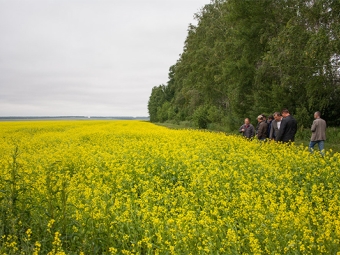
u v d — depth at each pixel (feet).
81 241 16.33
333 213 18.62
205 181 25.80
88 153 38.83
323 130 42.57
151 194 23.35
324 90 68.03
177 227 17.03
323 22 63.31
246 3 82.74
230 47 100.37
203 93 143.23
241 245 15.46
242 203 20.02
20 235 16.79
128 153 39.19
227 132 103.65
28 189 21.86
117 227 17.46
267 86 84.12
